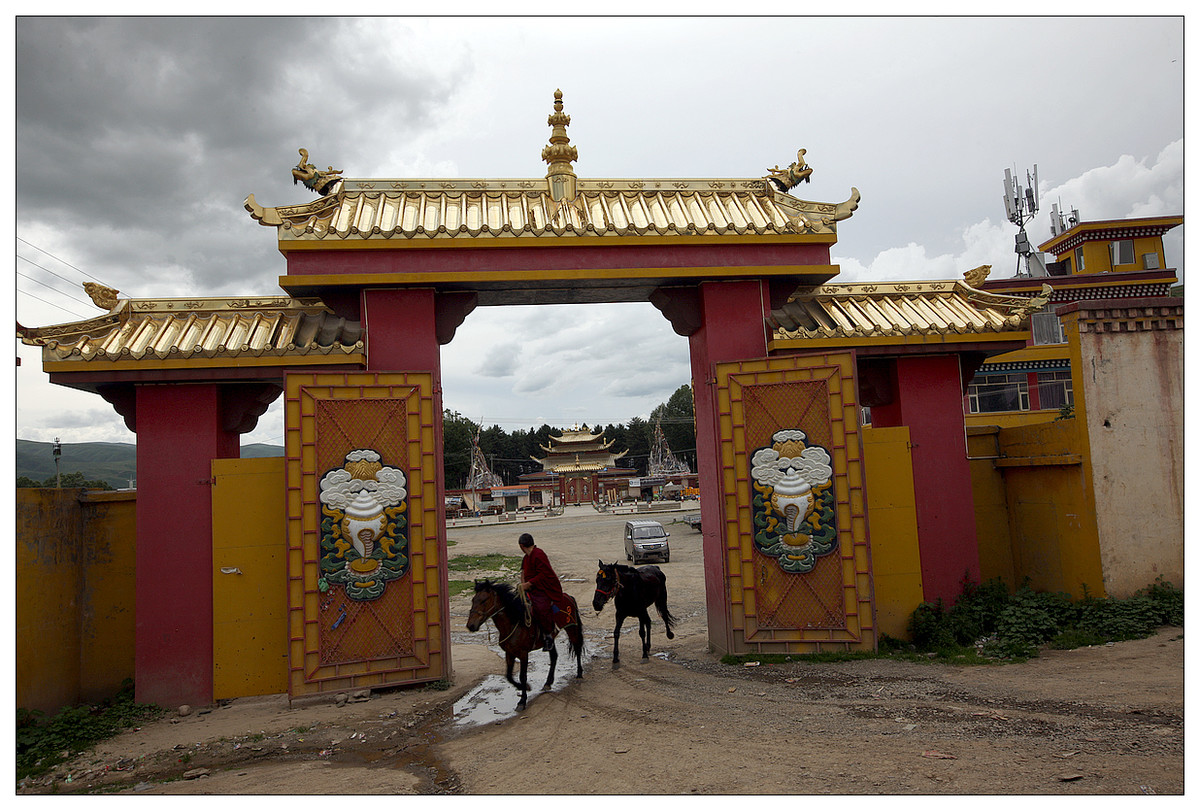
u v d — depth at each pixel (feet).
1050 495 35.47
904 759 18.79
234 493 30.35
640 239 32.89
